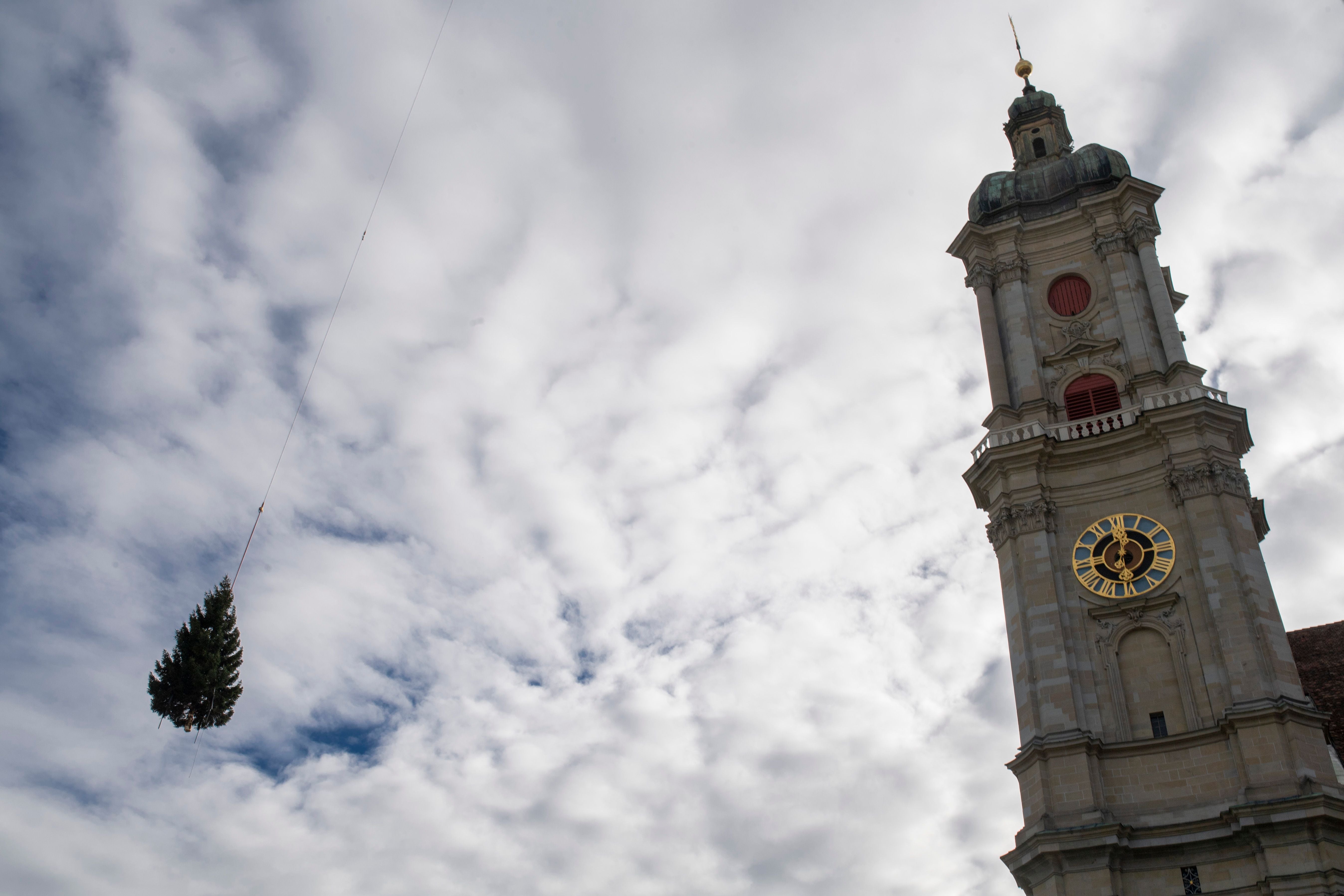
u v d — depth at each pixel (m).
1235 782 42.94
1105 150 61.72
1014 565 50.78
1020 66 70.12
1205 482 48.94
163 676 36.31
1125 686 47.16
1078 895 42.00
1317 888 39.47
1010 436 53.50
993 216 61.66
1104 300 57.12
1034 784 45.25
